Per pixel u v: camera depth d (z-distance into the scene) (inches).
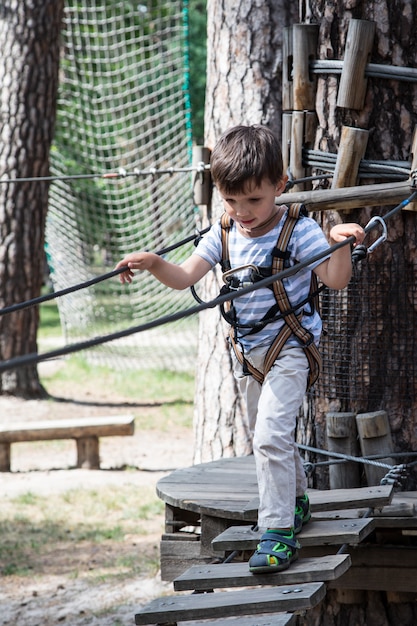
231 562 190.4
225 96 339.0
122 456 497.7
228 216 182.2
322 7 215.9
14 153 617.9
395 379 215.6
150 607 165.2
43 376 732.0
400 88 210.7
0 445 466.6
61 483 443.8
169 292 830.5
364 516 189.2
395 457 211.9
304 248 175.3
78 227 778.2
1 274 621.0
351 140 208.4
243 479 223.3
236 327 178.2
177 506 202.5
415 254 213.6
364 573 204.4
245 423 336.5
